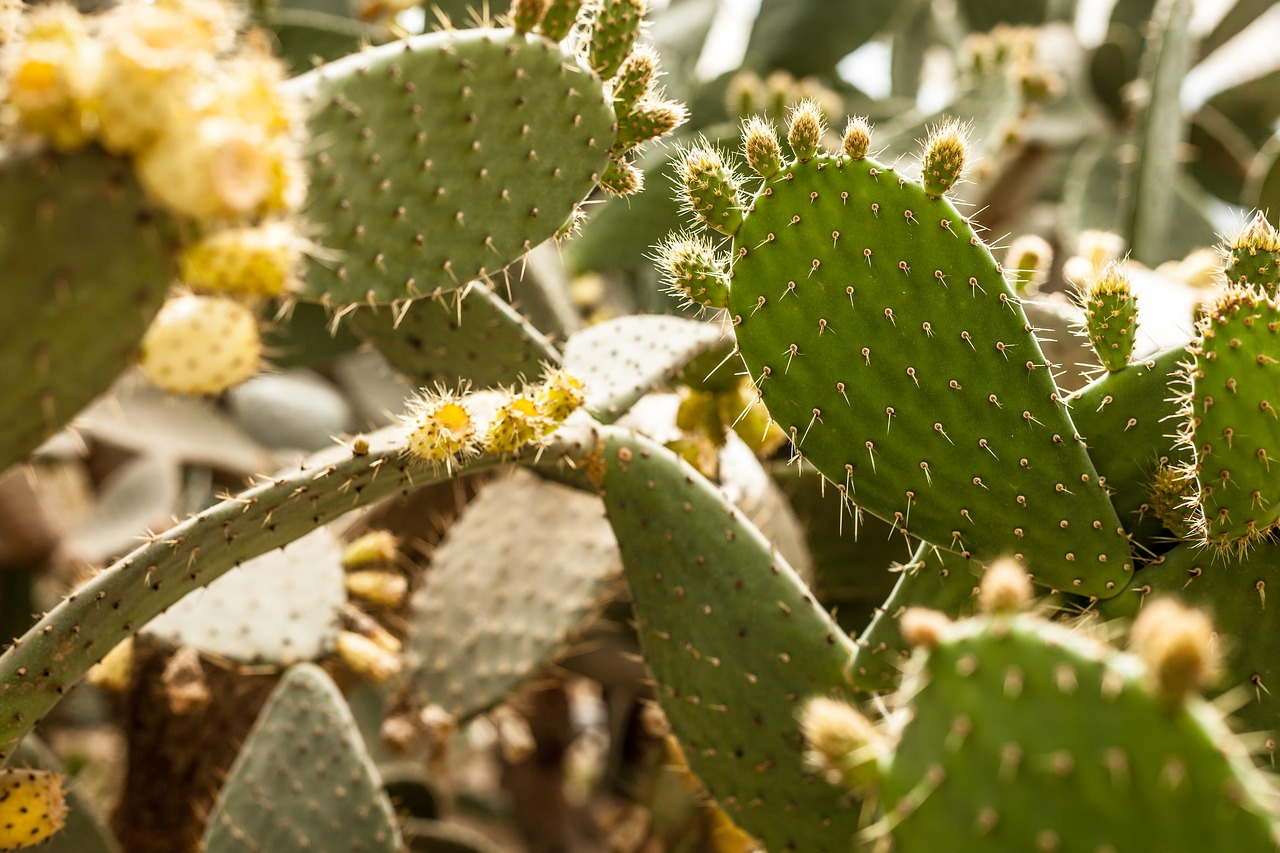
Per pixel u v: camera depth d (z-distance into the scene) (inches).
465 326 68.8
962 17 134.5
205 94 48.1
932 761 49.2
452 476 60.7
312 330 81.0
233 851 66.0
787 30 118.7
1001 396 58.9
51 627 56.9
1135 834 48.0
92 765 100.9
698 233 79.4
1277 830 47.8
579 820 117.5
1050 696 48.6
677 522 61.4
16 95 47.1
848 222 59.0
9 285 47.5
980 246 58.6
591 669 88.6
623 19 60.1
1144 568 60.3
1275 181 82.9
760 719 61.5
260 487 58.1
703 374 71.1
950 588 60.5
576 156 58.9
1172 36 98.4
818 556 77.4
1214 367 56.7
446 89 56.5
